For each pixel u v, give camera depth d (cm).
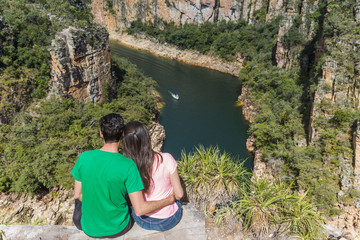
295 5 7525
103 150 410
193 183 862
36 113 4331
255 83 6669
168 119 6297
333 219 3244
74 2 5788
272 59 8238
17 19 4678
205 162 884
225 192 854
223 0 12225
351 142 3741
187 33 11325
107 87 5512
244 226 715
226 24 11944
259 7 11656
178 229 502
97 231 430
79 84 4884
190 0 12356
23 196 3219
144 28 13200
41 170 3303
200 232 503
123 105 5538
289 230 721
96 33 5166
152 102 6088
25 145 3656
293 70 6650
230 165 893
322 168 3678
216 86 8519
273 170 3984
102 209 409
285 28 7175
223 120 6375
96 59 5144
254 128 4906
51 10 5175
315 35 6625
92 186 396
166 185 460
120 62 7525
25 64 4575
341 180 3434
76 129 4050
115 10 14675
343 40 4441
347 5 4891
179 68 10162
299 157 3881
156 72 9412
